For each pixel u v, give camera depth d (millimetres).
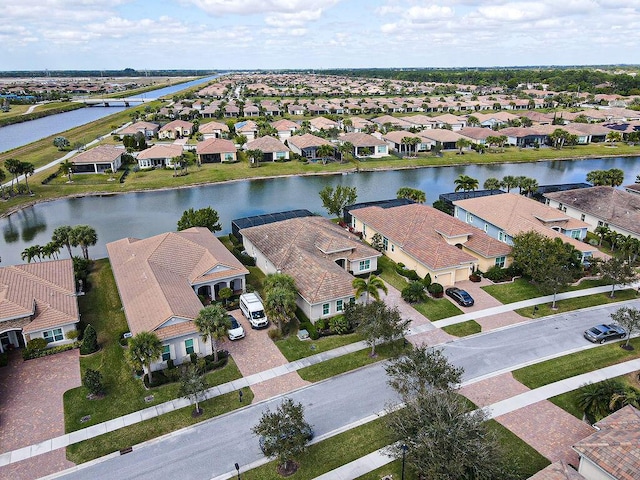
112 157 100375
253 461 27141
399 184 95438
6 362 35969
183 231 52812
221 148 109812
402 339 38562
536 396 32375
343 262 50156
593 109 183500
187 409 31297
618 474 22547
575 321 42062
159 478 26016
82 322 41781
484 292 47375
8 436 28906
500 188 89938
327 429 29484
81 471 26469
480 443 22297
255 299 43000
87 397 32406
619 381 33656
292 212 62969
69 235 51281
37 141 133750
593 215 64750
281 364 36062
